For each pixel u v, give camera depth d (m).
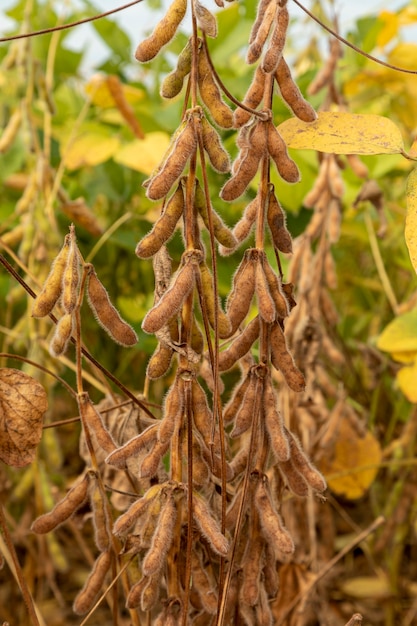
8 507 1.36
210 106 0.69
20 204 1.13
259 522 0.75
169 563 0.75
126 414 0.84
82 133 1.45
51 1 1.73
